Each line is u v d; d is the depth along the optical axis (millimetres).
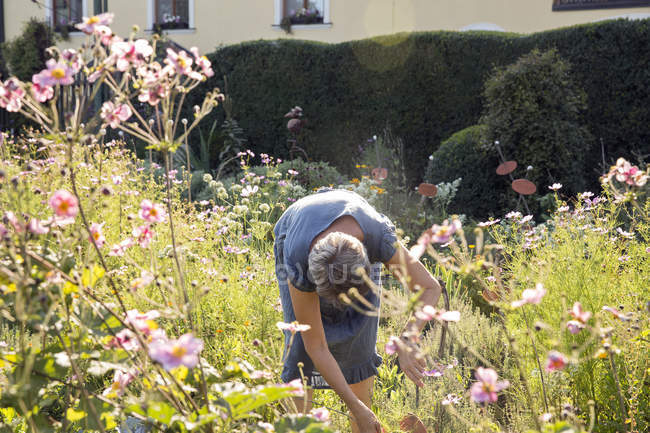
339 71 9141
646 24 7172
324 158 9352
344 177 7852
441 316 1293
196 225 3346
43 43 11875
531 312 2414
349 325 2092
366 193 6348
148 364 1392
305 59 9266
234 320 2562
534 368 2156
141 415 1331
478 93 8414
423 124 8766
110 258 2438
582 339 2119
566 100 6641
